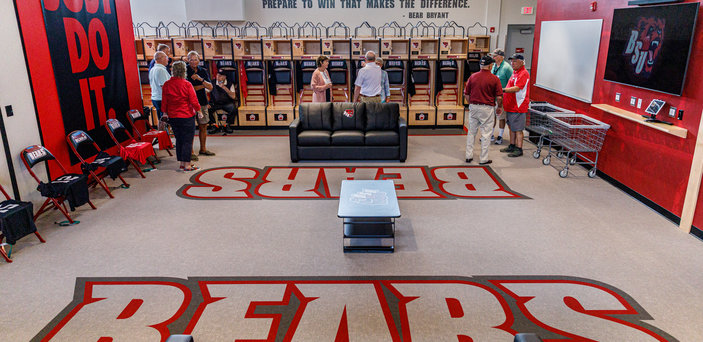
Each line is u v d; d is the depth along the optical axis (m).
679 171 4.72
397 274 3.87
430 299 3.51
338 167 6.84
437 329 3.16
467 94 6.79
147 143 6.50
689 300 3.47
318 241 4.47
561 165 6.89
